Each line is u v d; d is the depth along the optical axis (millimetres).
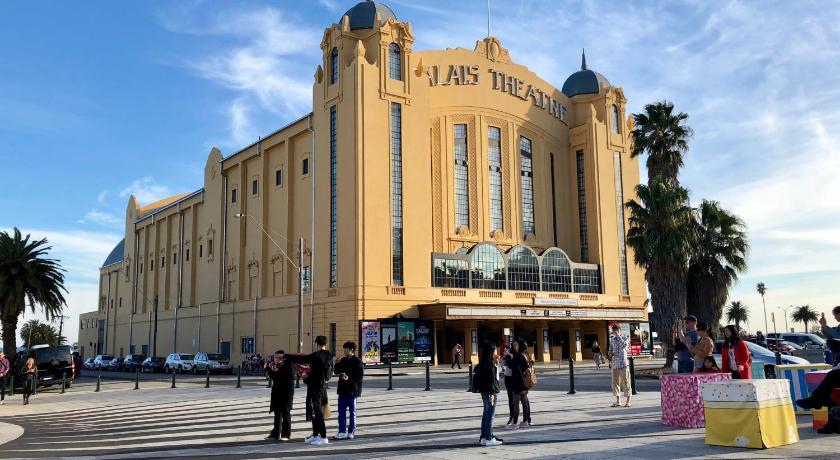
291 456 11086
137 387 32406
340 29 52844
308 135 56844
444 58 59469
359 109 50125
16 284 41156
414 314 49844
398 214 51062
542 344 57281
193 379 43062
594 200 65062
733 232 40500
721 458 9633
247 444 12844
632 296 65312
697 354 14297
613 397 20375
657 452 10289
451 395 23094
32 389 31781
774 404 10758
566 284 60000
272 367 13562
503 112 61875
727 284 40531
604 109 67812
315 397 12648
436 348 51031
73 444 13828
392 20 53125
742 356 13336
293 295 55625
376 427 14844
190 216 76438
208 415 19031
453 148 58750
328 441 12836
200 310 70625
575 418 15266
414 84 53531
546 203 64375
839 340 12055
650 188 37938
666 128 43219
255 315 60531
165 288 80312
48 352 36812
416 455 10664
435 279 51938
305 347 52656
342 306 48969
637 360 58969
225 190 69438
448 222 56906
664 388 13609
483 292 53781
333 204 52000
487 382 11672
